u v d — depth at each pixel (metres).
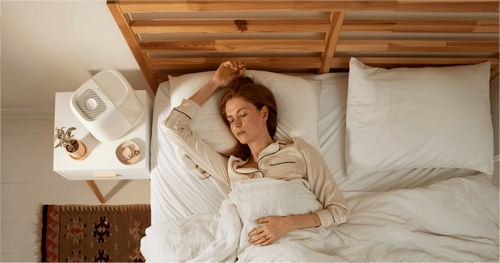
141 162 1.70
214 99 1.69
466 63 1.82
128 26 1.57
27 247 2.06
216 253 1.37
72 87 2.09
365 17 1.64
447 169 1.68
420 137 1.56
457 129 1.56
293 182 1.44
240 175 1.53
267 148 1.54
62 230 2.10
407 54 1.84
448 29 1.65
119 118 1.62
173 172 1.68
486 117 1.60
